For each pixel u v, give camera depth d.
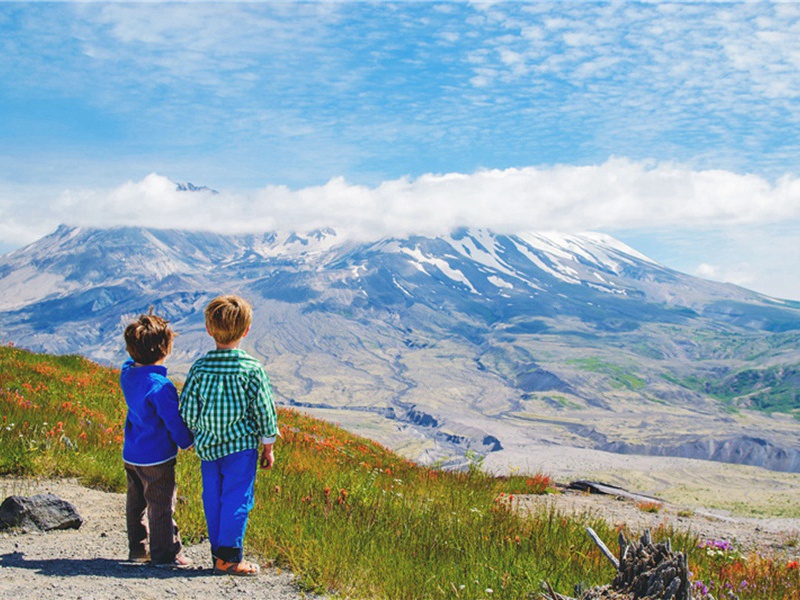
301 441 15.98
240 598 5.11
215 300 5.59
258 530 6.96
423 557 6.85
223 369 5.48
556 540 8.20
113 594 4.83
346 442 19.73
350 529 7.29
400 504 9.62
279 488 9.31
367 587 5.77
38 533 6.73
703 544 10.07
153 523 5.83
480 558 7.04
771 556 12.07
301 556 6.20
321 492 9.34
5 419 11.18
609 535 9.48
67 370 20.30
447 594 5.75
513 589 6.02
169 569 5.72
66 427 11.83
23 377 17.12
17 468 9.52
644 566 4.69
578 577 6.55
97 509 8.08
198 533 6.98
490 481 16.91
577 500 18.00
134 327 5.78
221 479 5.62
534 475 19.80
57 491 8.77
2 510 6.89
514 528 8.71
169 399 5.67
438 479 15.06
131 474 5.94
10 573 5.21
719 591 6.83
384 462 16.92
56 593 4.74
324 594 5.46
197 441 5.56
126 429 5.94
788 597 7.47
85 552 6.11
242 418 5.53
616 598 4.59
